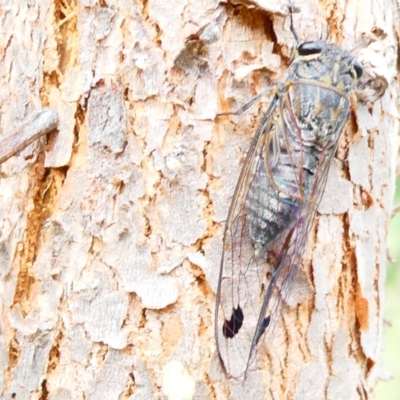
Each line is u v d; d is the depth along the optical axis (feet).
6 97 0.50
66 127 0.49
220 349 0.48
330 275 0.50
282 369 0.49
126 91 0.48
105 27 0.48
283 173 0.50
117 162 0.48
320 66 0.50
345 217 0.51
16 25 0.50
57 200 0.49
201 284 0.48
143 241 0.48
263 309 0.49
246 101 0.49
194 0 0.48
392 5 0.54
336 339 0.50
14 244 0.50
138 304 0.48
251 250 0.49
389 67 0.52
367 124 0.52
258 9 0.48
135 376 0.48
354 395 0.51
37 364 0.49
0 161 0.48
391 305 0.84
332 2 0.51
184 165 0.48
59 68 0.49
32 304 0.49
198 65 0.48
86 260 0.49
